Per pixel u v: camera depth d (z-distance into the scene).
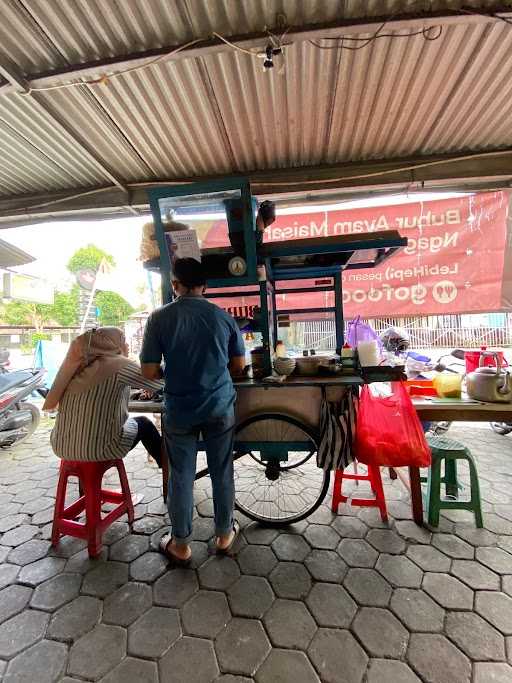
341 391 1.98
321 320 2.91
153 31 1.90
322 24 1.85
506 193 3.54
